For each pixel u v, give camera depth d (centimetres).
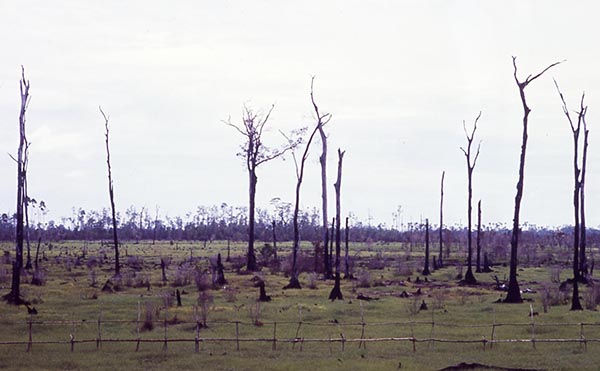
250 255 6956
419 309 3575
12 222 16500
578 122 3959
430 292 4750
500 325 2698
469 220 5728
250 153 7062
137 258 8456
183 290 4669
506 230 17262
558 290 4156
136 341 2459
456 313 3438
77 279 5562
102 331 2825
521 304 3903
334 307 3684
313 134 5653
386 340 2522
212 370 2062
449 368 2062
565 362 2195
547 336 2720
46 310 3509
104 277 5812
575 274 3631
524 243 12644
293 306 3688
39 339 2633
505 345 2505
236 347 2464
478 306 3791
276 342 2534
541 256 9438
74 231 17488
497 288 5019
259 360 2212
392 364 2141
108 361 2197
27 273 6059
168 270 6631
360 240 16562
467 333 2795
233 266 7500
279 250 11450
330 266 6159
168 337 2644
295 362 2169
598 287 4034
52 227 18412
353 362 2175
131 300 3981
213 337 2658
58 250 11556
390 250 12306
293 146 7075
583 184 5341
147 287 4856
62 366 2123
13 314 3350
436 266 7394
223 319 3156
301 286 5172
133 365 2138
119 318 3206
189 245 14550
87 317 3234
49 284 5038
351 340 2458
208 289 4681
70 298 4100
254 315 3216
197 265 6938
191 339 2470
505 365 2147
